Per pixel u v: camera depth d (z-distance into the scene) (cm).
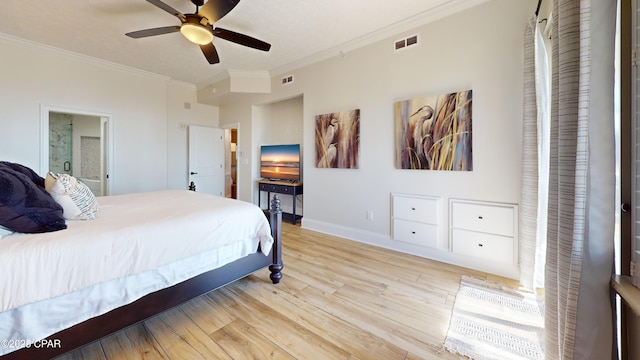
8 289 109
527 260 229
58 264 122
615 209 96
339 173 384
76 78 404
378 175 341
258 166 544
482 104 261
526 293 220
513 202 248
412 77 307
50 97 381
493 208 255
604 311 96
